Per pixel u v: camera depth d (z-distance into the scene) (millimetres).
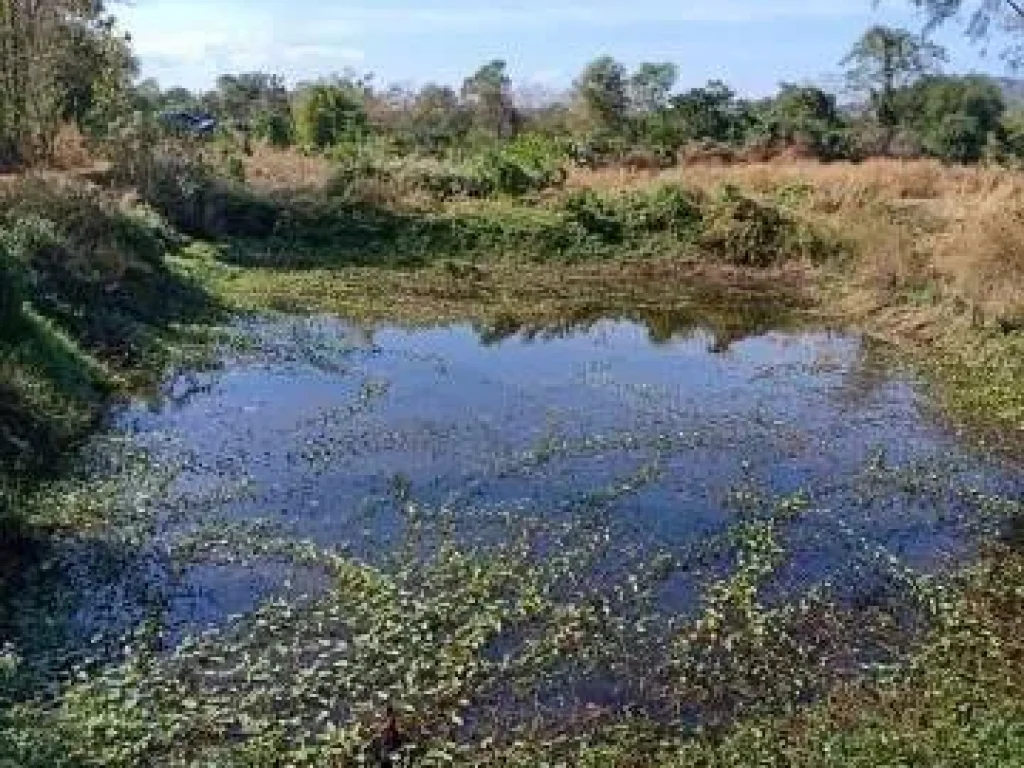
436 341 29641
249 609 14086
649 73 63375
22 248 24484
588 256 40844
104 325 25281
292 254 39406
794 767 10781
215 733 11453
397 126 65875
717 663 12867
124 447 19641
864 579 15125
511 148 51375
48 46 40312
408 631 13289
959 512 17578
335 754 11023
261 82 76375
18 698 11836
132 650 13000
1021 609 14359
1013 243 29375
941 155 55406
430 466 19266
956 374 25547
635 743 11328
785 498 17766
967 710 11703
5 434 17578
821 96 59969
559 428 21609
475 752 11188
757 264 39750
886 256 33812
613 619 13711
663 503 17656
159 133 41594
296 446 20188
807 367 27047
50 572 15016
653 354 28750
